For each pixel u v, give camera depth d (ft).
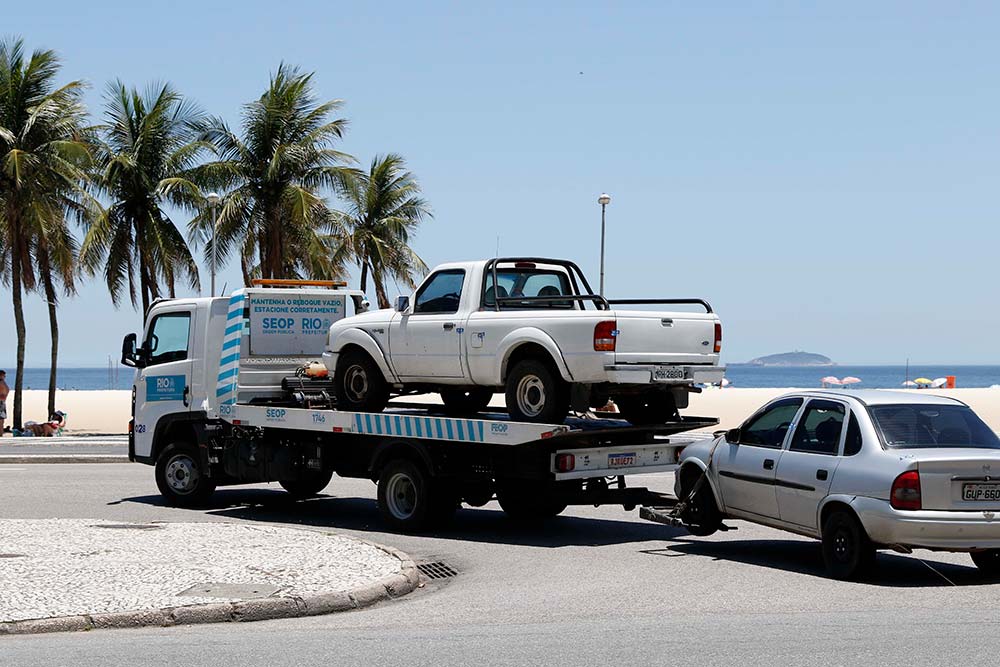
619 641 67.00
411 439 118.73
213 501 148.97
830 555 91.76
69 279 341.41
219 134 369.09
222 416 139.03
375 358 124.98
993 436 92.27
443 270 121.08
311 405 135.23
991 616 74.54
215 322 141.69
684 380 110.52
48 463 205.87
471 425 111.96
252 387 139.95
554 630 70.79
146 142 358.02
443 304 119.96
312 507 142.61
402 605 81.30
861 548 88.74
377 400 127.44
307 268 383.86
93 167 343.46
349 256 392.88
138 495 153.38
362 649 65.21
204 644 66.85
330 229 383.04
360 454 127.13
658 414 120.16
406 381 123.03
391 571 87.97
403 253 459.32
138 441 148.05
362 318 127.95
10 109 324.60
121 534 106.93
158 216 366.84
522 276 120.78
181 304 146.00
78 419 451.53
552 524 127.34
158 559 92.89
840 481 90.53
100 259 346.74
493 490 117.08
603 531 121.60
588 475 111.96
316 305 146.20
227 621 74.74
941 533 85.15
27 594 78.54
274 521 129.49
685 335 111.14
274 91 367.25
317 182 372.38
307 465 131.95
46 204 324.19
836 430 93.91
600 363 105.09
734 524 126.72
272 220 369.30
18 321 335.67
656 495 116.26
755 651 63.98
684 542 113.39
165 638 68.90
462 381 117.29
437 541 114.42
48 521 116.88
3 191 325.01
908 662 61.21
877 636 67.82
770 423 102.37
